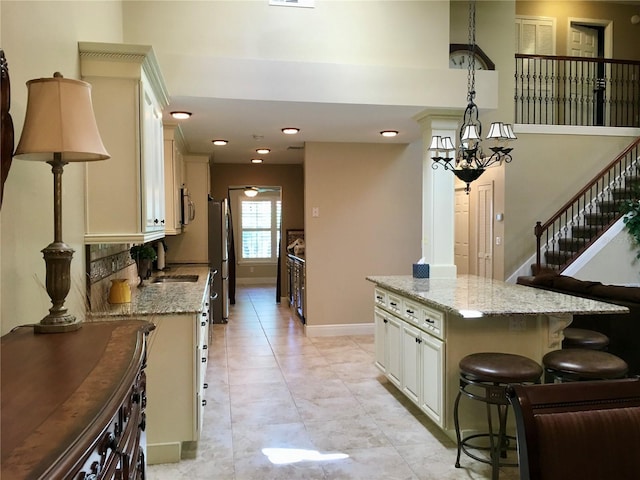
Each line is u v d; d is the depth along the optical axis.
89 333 1.58
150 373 2.85
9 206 1.69
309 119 4.48
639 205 6.61
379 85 3.94
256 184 8.77
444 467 2.77
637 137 7.50
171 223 4.57
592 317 3.99
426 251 4.55
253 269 11.09
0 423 0.87
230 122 4.56
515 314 2.73
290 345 5.56
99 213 2.69
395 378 3.86
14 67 1.74
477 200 7.92
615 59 7.89
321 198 5.98
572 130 7.34
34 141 1.59
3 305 1.64
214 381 4.30
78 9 2.58
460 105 4.08
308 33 3.94
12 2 1.72
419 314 3.37
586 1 8.32
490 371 2.55
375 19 4.05
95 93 2.67
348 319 6.10
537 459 1.20
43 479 0.69
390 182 6.13
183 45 3.76
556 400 1.26
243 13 3.83
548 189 7.32
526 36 8.19
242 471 2.74
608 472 1.22
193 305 3.02
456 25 6.43
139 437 1.52
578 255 6.61
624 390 1.31
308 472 2.72
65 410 0.93
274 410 3.62
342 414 3.55
